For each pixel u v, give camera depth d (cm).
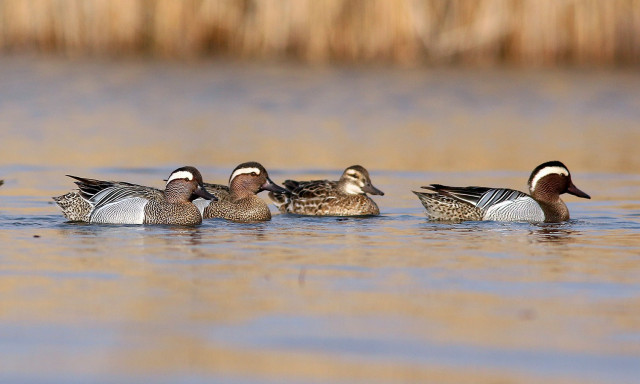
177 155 2448
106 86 3584
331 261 1277
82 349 888
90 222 1623
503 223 1662
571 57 3997
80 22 4131
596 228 1599
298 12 3994
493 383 816
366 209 1780
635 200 1909
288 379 821
